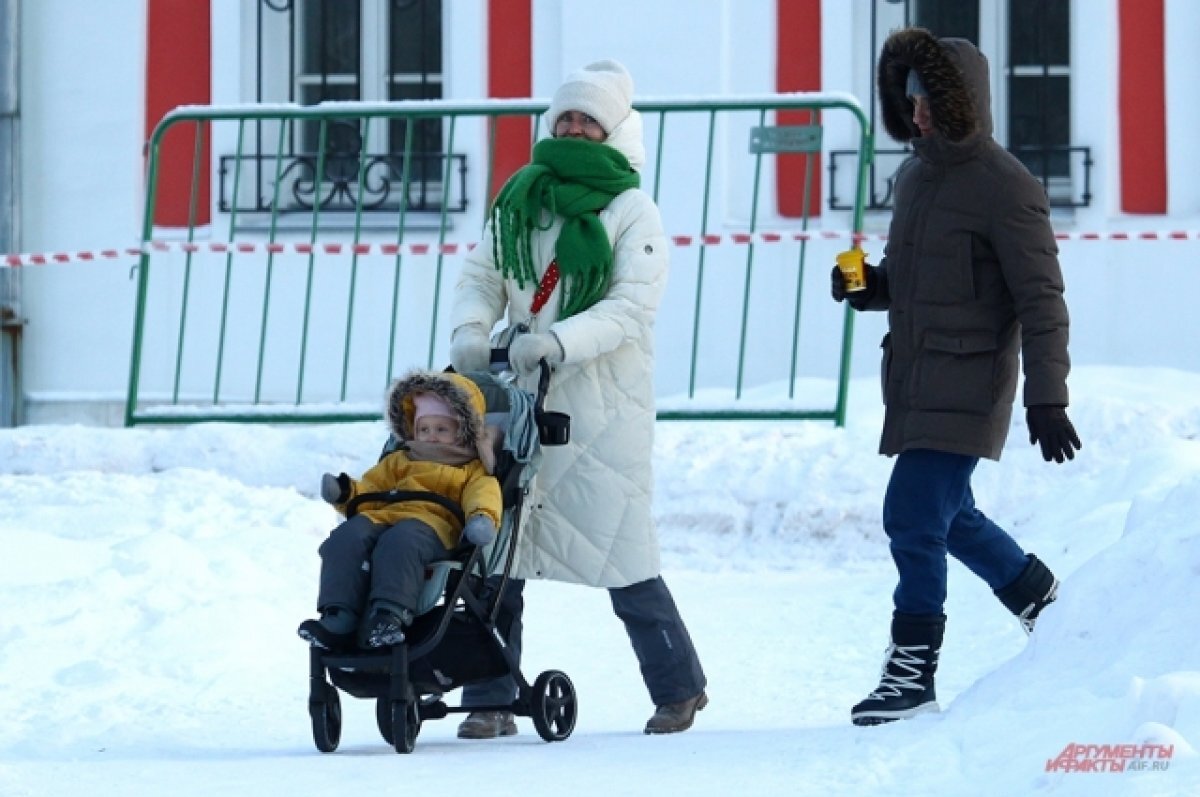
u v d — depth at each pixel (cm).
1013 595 2272
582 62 5156
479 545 2067
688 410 4341
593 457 2267
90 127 5297
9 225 5231
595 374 2278
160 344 5250
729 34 5131
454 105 4431
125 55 5288
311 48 5338
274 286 5209
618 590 2297
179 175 5278
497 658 2138
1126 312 5072
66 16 5303
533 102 4391
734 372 5122
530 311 2298
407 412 2202
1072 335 5088
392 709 2075
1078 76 5103
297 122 5288
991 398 2162
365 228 5219
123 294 5266
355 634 2095
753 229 4544
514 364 2206
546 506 2264
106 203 5291
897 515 2173
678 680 2294
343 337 5191
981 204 2139
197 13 5297
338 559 2070
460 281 2361
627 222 2284
